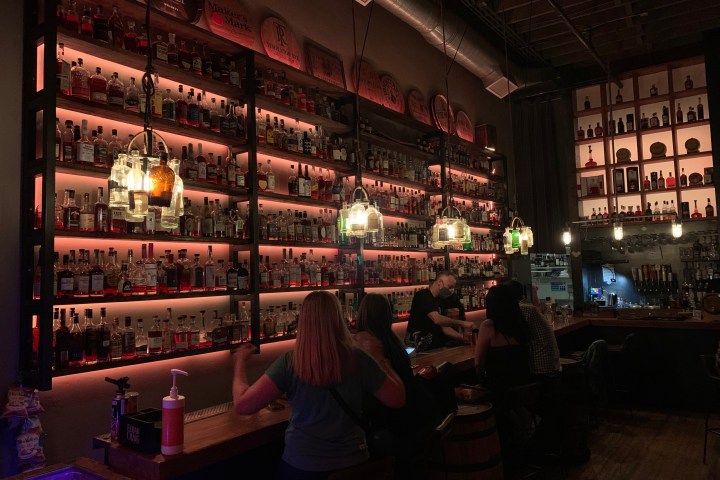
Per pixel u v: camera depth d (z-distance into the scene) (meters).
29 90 2.96
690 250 7.59
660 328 5.80
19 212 2.94
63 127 3.15
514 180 8.76
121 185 2.45
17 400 2.71
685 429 4.96
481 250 7.15
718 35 6.96
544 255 8.34
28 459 2.69
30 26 3.01
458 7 7.12
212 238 3.69
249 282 3.97
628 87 8.40
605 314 6.79
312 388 2.03
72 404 3.06
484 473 2.84
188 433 2.24
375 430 2.23
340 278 4.83
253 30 4.52
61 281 2.82
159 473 1.92
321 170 4.98
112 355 3.00
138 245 3.53
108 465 2.11
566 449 4.07
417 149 6.04
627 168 8.08
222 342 3.64
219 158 3.92
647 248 7.98
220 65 3.96
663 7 6.49
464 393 3.13
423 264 6.27
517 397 3.17
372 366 2.12
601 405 5.50
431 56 7.05
